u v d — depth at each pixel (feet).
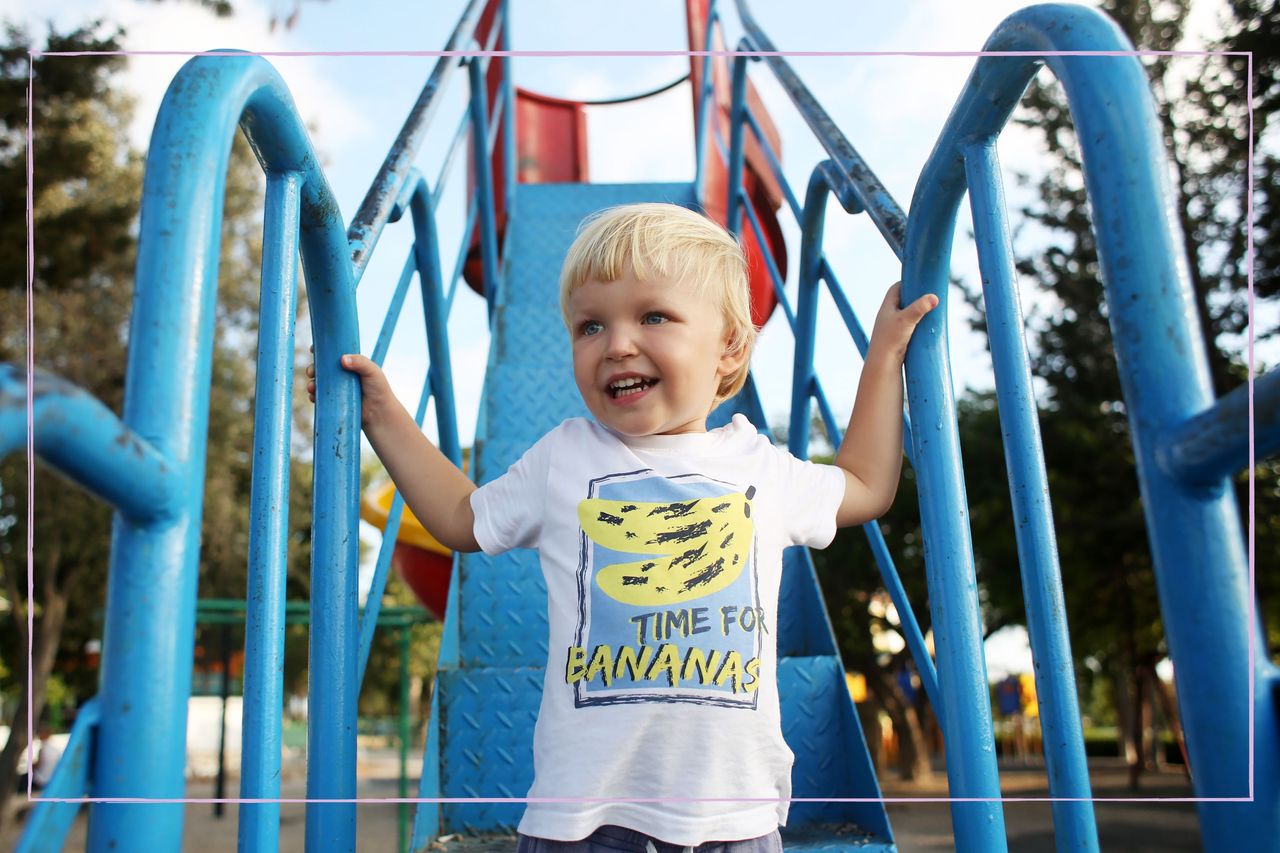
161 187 2.51
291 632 48.67
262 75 3.02
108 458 2.06
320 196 3.86
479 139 10.66
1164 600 2.29
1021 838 31.42
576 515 4.15
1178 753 71.51
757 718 3.84
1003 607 49.01
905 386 4.36
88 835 2.15
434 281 7.50
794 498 4.31
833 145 5.47
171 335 2.37
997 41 3.26
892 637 67.21
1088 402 44.88
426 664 90.68
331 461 4.27
